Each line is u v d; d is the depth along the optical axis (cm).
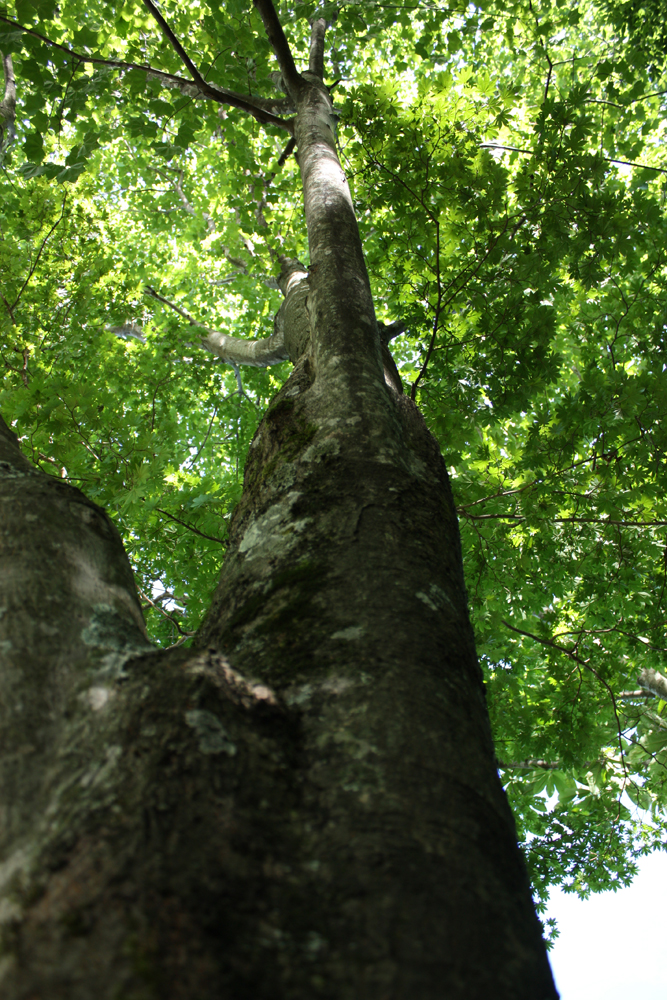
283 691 109
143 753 86
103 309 769
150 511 473
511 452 596
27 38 438
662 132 908
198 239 1055
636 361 690
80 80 460
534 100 822
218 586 164
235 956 65
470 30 748
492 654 648
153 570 547
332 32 764
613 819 669
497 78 873
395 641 118
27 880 73
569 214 476
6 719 95
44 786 88
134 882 69
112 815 78
